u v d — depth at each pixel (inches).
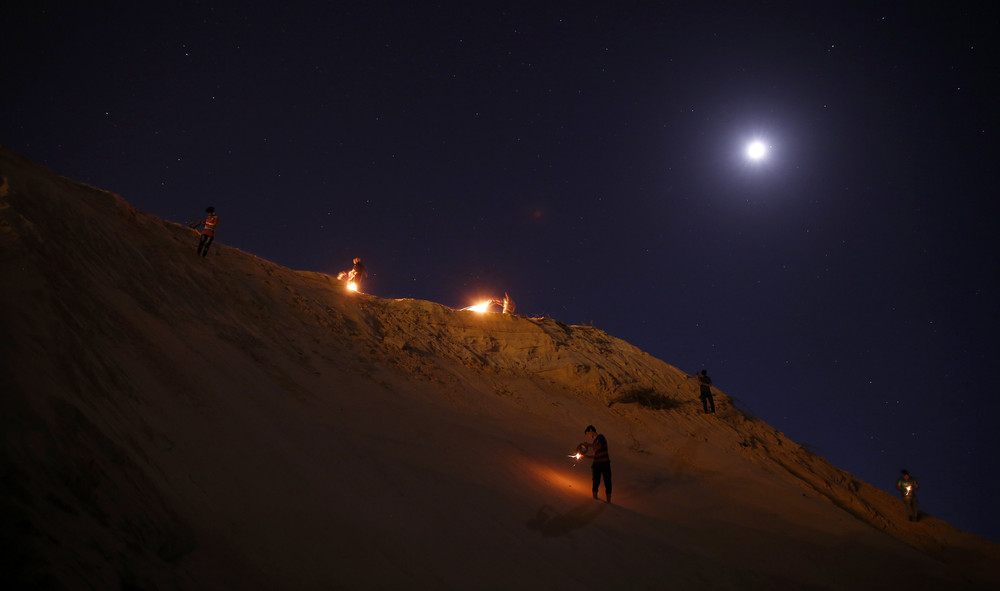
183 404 235.9
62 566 101.6
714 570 330.3
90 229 353.4
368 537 208.4
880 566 409.1
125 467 153.3
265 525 184.9
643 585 277.1
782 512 474.0
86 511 125.5
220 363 317.1
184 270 435.2
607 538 318.3
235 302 446.3
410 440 363.9
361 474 266.4
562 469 437.7
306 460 250.2
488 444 418.0
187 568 140.6
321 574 173.9
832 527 459.5
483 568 226.8
